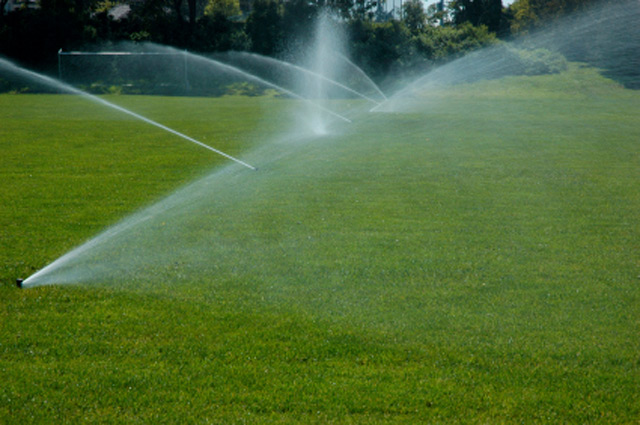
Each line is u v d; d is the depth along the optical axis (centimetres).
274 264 740
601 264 741
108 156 1620
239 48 5197
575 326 562
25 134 2056
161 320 573
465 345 524
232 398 440
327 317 582
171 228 911
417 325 564
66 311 593
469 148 1775
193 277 696
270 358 500
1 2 5481
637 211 1022
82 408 427
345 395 445
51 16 4994
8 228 902
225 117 2792
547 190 1191
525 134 2114
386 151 1716
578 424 414
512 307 606
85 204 1070
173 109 3231
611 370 481
